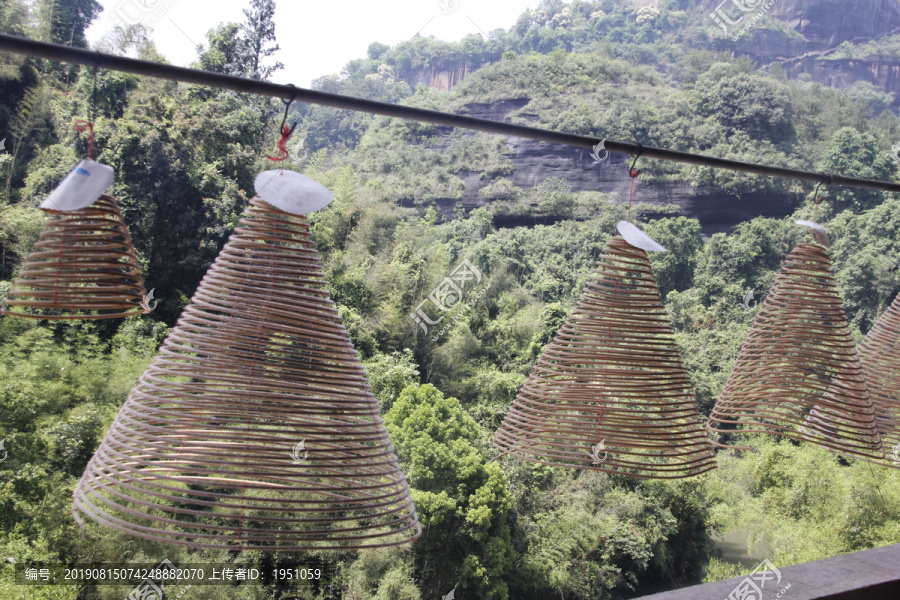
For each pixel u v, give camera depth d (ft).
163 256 48.91
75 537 31.60
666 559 50.21
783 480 51.03
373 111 7.09
